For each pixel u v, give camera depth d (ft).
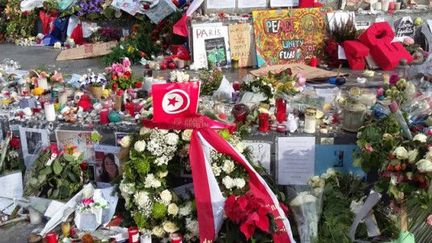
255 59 27.04
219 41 26.68
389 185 12.91
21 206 15.85
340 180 14.78
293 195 14.97
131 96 19.21
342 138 15.30
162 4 31.45
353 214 13.60
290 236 12.76
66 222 14.67
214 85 19.66
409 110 15.75
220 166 14.06
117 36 33.73
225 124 14.61
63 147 16.85
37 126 17.10
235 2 28.25
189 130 14.16
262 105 16.47
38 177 15.83
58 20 34.96
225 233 13.43
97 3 33.58
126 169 14.30
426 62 21.03
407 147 13.02
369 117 15.33
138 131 15.39
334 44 26.63
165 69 26.61
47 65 28.73
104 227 14.60
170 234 14.01
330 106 17.38
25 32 36.58
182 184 15.11
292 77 19.66
